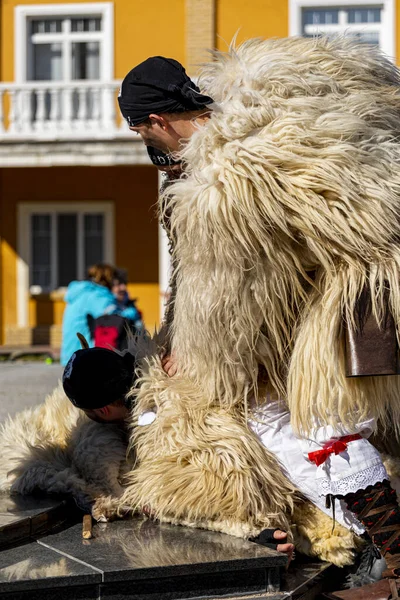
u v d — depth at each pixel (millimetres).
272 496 2654
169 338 2912
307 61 2629
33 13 15430
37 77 15797
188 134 2705
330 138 2482
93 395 2846
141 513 2895
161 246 14297
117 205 16281
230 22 14578
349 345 2471
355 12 14539
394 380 2574
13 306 16453
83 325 9195
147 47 15117
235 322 2561
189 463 2678
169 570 2381
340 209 2445
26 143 14250
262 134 2510
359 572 2744
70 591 2316
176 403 2727
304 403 2547
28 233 16453
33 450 3086
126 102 2736
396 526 2531
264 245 2471
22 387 7441
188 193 2529
